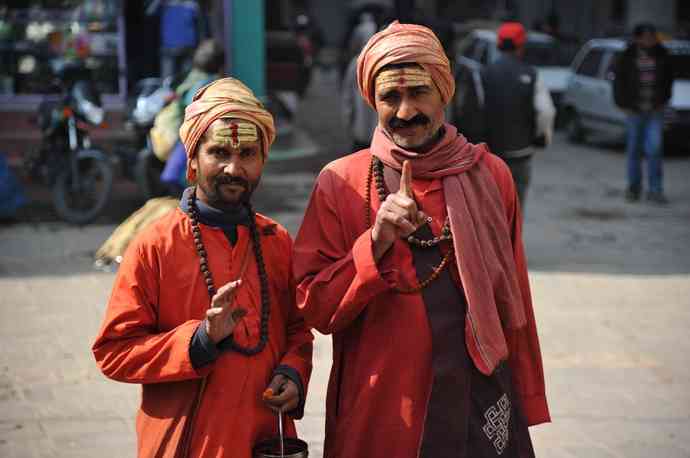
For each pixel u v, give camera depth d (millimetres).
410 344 5219
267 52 29750
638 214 20109
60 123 17422
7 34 23203
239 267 5297
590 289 13992
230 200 5191
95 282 13797
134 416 9281
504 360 5363
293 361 5387
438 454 5168
